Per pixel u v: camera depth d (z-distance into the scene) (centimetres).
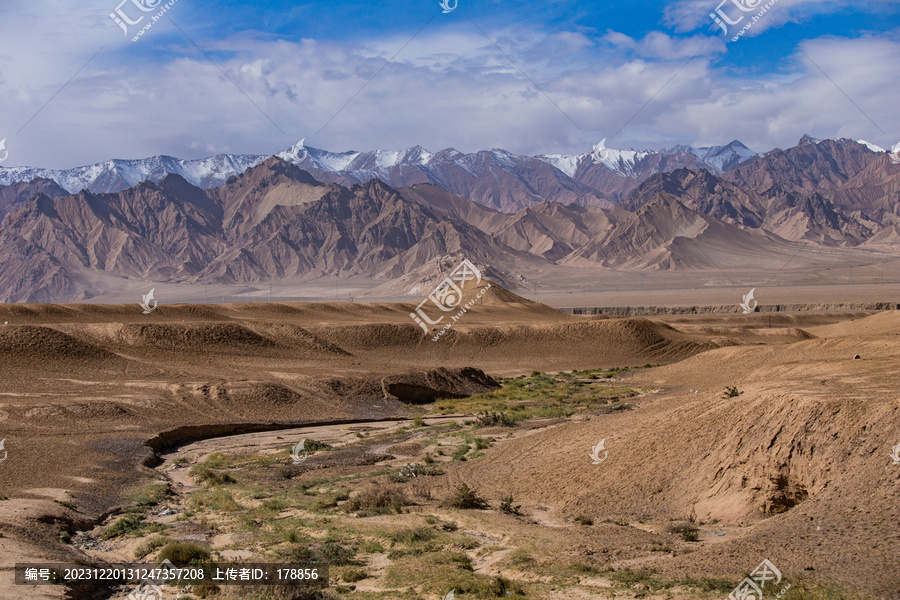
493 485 3303
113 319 10394
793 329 13538
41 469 3703
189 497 3347
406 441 4934
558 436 3991
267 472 3975
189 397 6122
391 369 8444
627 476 2925
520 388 8081
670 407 3759
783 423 2562
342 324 11388
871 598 1534
